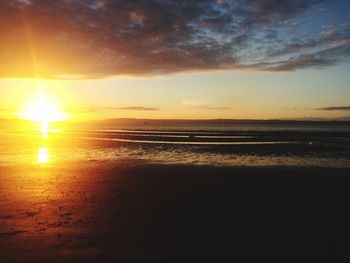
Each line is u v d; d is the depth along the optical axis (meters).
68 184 19.62
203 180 20.75
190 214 13.44
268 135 75.50
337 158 34.03
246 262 9.20
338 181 20.31
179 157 34.97
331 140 59.19
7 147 47.56
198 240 10.70
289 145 48.69
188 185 19.22
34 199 15.88
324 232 11.35
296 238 10.84
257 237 10.94
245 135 75.75
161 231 11.48
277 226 11.98
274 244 10.38
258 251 9.88
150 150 42.59
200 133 86.19
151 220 12.66
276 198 16.00
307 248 10.06
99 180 20.91
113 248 10.06
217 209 14.12
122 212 13.72
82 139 64.75
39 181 20.61
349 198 16.03
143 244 10.38
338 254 9.66
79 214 13.43
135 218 12.91
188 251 9.88
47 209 14.14
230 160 32.34
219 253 9.75
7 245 10.23
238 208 14.27
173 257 9.49
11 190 17.92
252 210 13.97
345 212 13.69
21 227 11.84
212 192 17.36
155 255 9.62
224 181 20.39
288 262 9.19
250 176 22.12
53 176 22.48
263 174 22.92
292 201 15.44
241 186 18.86
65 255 9.57
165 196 16.48
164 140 60.16
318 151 40.59
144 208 14.30
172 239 10.77
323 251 9.85
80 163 30.05
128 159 33.38
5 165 28.58
